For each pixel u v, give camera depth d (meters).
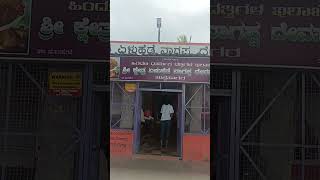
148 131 11.94
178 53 12.34
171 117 12.12
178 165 7.91
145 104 12.25
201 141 11.13
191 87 12.40
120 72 12.24
